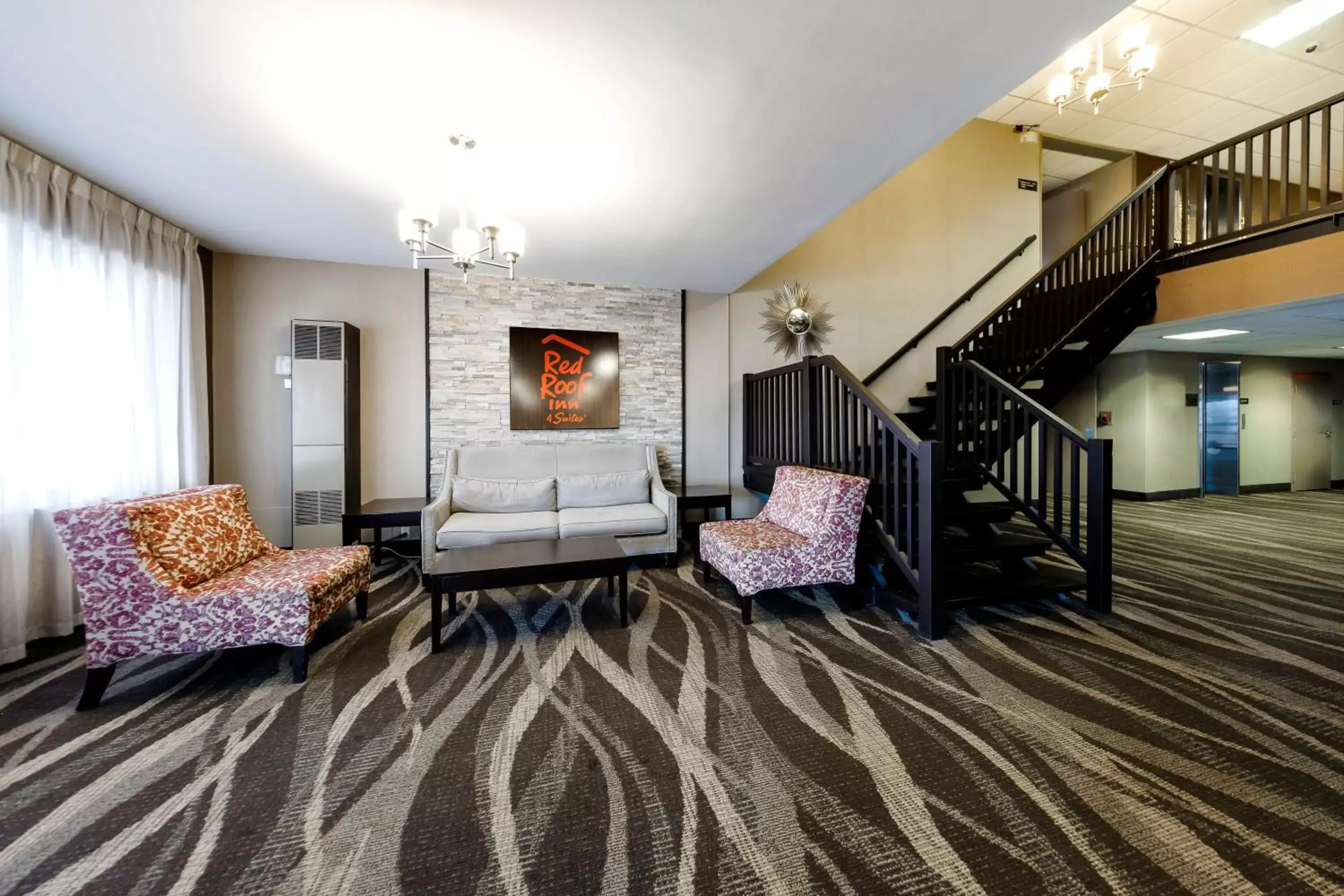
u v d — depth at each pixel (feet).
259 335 13.37
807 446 12.75
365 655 8.23
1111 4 5.41
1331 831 4.52
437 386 14.70
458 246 9.16
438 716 6.49
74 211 8.84
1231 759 5.51
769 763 5.54
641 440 16.31
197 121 7.39
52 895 4.01
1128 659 7.88
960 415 13.85
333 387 13.05
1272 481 24.73
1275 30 13.00
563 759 5.63
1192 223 16.55
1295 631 8.82
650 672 7.62
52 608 8.79
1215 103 16.66
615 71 6.36
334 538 13.07
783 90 6.76
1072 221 23.52
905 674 7.49
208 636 7.11
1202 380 23.06
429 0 5.26
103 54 6.00
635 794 5.09
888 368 18.71
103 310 9.40
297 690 7.14
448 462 14.02
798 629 9.20
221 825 4.71
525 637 8.91
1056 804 4.90
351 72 6.36
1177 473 22.72
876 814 4.79
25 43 5.80
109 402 9.52
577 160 8.48
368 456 14.28
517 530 12.02
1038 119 18.67
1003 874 4.14
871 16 5.53
